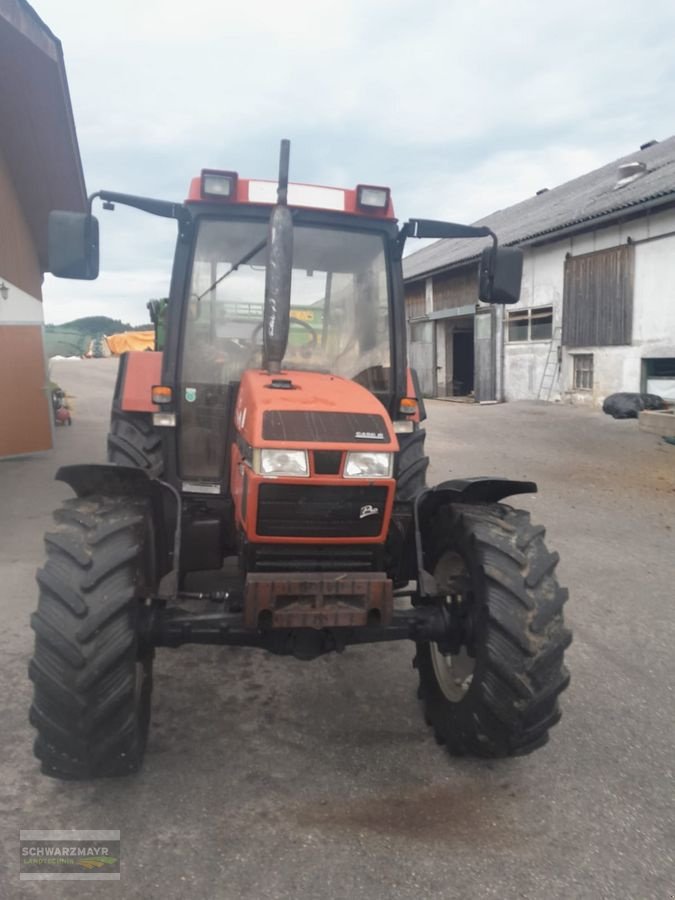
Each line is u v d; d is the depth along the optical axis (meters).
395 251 4.11
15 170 10.07
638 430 12.98
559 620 2.87
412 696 3.75
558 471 9.69
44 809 2.78
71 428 12.99
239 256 3.92
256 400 3.06
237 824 2.72
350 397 3.21
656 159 18.91
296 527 2.93
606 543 6.52
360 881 2.45
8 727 3.32
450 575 3.29
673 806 2.90
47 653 2.62
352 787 2.97
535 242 17.39
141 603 3.00
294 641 3.02
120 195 3.62
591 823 2.78
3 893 2.36
